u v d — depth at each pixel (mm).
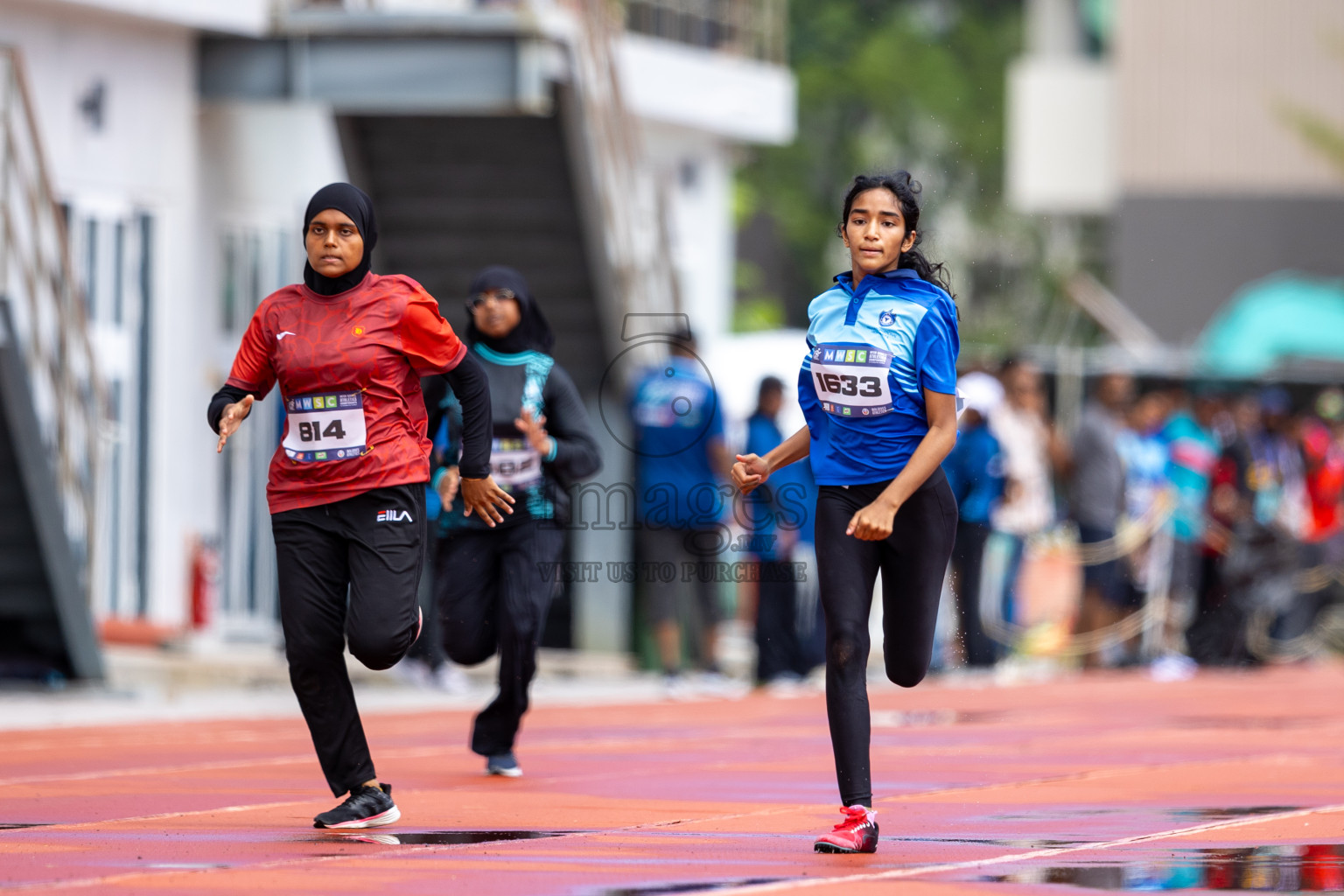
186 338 46000
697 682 40250
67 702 33406
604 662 44906
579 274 47125
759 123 62469
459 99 43969
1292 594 53281
